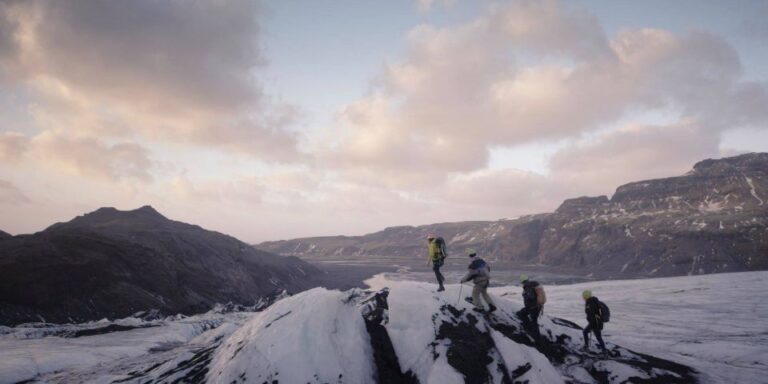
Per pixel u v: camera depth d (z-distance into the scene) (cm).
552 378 802
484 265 1015
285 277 6700
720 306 2245
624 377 898
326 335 723
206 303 3666
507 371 803
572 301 2966
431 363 779
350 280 9131
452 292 1062
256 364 661
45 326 1956
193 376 718
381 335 818
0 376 974
